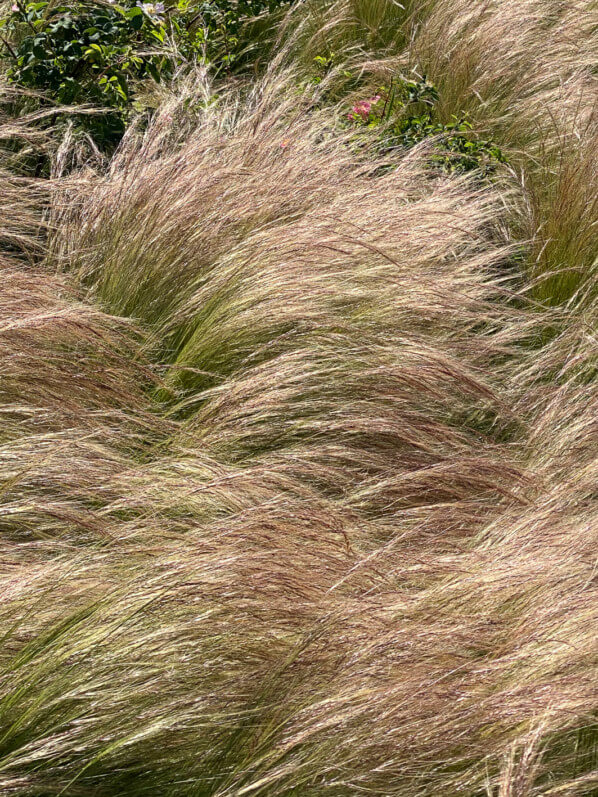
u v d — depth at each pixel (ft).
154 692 7.32
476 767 7.22
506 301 14.33
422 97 18.71
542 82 19.69
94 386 10.52
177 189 13.24
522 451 11.38
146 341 11.92
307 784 7.02
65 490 9.36
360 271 12.51
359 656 7.47
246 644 7.67
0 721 7.10
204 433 10.57
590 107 18.44
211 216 12.94
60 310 10.65
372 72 20.43
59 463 9.23
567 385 11.66
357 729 7.11
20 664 7.32
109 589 7.86
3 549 8.42
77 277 12.75
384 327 12.12
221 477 9.13
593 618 7.90
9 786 6.81
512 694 7.22
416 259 13.28
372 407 10.97
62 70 16.56
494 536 9.46
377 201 14.07
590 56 20.43
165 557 8.23
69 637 7.45
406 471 10.41
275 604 7.84
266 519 8.60
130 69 17.94
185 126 16.46
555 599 8.19
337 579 8.34
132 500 9.09
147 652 7.47
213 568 7.88
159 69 18.38
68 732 6.98
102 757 7.07
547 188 16.80
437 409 11.73
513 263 15.20
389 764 7.06
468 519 9.76
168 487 9.46
